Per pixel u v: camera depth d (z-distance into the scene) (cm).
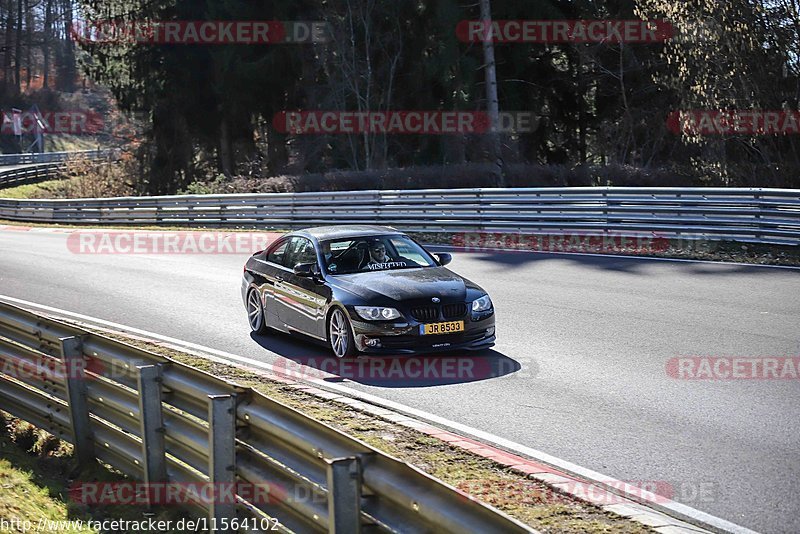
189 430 1819
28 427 2553
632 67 10606
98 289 4791
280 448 1587
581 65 11562
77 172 17612
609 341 3133
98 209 9819
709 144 7550
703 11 7044
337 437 1420
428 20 11794
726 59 7019
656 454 1984
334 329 3019
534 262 5122
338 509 1324
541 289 4247
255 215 8031
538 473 1855
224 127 14525
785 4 6694
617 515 1619
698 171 8006
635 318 3509
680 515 1641
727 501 1700
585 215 5703
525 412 2347
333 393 2555
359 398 2530
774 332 3175
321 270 3139
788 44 6762
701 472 1862
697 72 7338
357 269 3162
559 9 11488
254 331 3547
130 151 16450
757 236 4922
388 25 11994
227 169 14588
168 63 13762
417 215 6762
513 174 9306
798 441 2047
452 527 1181
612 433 2147
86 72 14712
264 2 12788
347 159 12525
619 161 10588
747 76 6969
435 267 3222
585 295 4044
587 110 12325
